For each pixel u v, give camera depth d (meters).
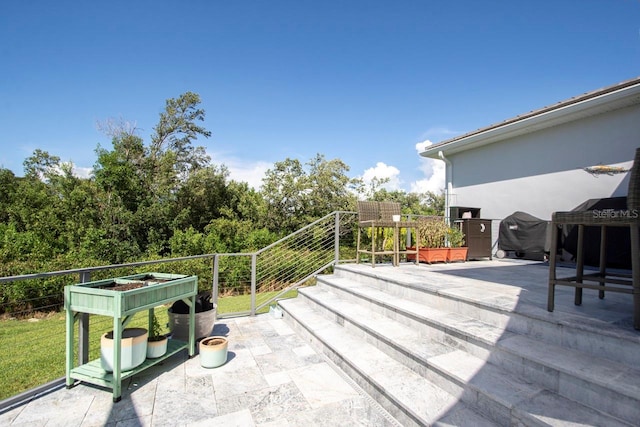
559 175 5.64
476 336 2.38
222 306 6.50
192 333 3.29
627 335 1.85
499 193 6.63
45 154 21.62
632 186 1.95
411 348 2.58
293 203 15.30
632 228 1.94
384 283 4.06
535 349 2.11
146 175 14.80
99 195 12.29
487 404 1.88
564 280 2.35
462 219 6.10
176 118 16.92
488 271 4.55
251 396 2.51
